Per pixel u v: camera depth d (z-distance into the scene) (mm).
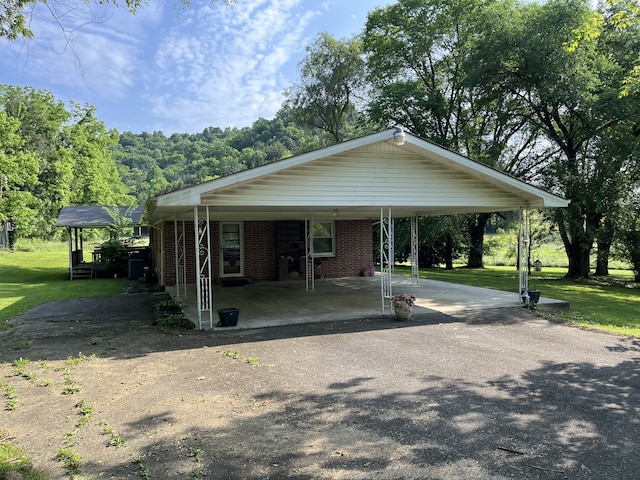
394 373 5305
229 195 7621
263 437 3650
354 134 30609
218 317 8703
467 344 6664
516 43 16688
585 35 10688
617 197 16203
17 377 5246
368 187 8414
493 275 20219
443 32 22750
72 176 36812
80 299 11875
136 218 19953
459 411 4164
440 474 3066
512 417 4023
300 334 7336
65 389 4809
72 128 39281
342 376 5207
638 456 3314
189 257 14523
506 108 19516
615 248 18781
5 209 26453
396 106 23328
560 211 17453
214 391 4738
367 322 8234
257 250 15320
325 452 3391
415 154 8766
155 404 4375
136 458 3291
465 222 24438
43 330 7895
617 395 4574
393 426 3848
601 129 16750
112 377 5219
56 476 3035
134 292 13359
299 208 9719
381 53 24938
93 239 37219
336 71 29984
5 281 16828
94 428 3832
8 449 3416
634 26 16656
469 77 18266
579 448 3445
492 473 3080
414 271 14812
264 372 5371
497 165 20938
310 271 15656
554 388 4777
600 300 12742
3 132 26422
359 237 16797
